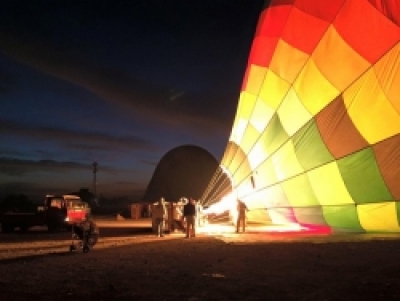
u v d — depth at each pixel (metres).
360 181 14.04
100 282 8.33
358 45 12.90
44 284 8.23
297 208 16.73
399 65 12.39
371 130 13.35
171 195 47.75
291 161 15.85
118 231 21.25
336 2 13.23
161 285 7.96
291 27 14.64
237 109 19.06
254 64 16.84
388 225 14.34
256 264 10.01
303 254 11.29
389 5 11.92
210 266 9.89
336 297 6.79
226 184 21.95
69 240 17.31
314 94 14.45
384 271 8.73
